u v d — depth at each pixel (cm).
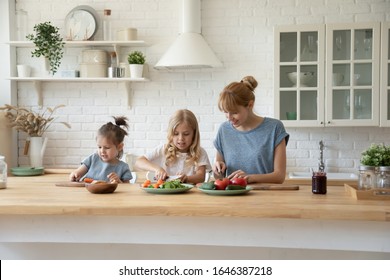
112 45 459
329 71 412
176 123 277
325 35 413
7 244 239
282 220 193
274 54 419
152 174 283
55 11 465
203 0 454
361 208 184
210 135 461
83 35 450
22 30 466
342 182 377
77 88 470
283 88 420
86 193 229
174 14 458
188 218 198
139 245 233
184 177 265
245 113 264
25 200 207
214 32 454
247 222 195
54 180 303
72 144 472
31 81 471
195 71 459
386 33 405
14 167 450
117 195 222
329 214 182
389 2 434
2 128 435
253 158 276
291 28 417
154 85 464
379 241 187
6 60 459
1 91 461
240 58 454
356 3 438
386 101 407
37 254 238
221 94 261
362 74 414
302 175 445
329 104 413
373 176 211
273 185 244
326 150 451
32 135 450
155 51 461
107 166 292
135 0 460
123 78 439
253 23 451
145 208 190
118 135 290
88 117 470
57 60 467
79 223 202
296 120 418
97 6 463
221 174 270
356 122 411
